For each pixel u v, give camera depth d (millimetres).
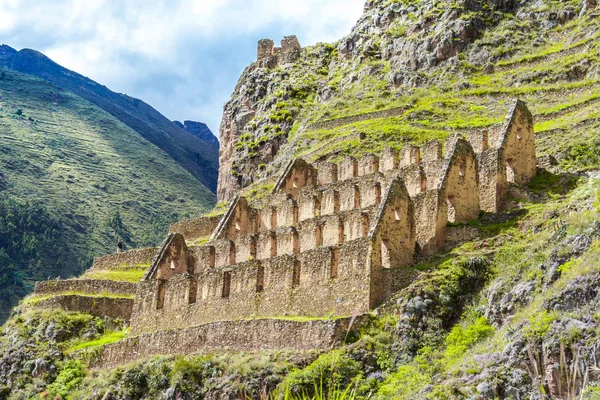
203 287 71312
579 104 95000
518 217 63188
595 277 43969
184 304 72438
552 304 44438
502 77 116875
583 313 42562
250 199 107688
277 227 83062
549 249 52219
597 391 38094
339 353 53625
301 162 97188
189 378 60594
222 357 60594
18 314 87438
